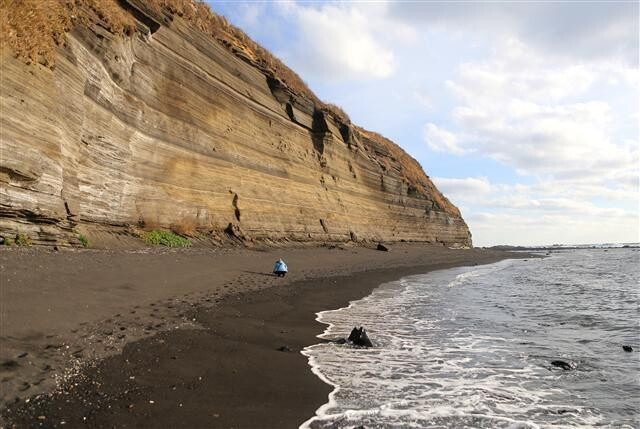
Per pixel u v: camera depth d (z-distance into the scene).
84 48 16.77
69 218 14.63
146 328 9.03
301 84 43.72
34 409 5.16
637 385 8.02
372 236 47.84
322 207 39.31
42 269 10.86
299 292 17.88
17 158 11.88
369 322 13.68
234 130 29.78
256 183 30.91
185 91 25.06
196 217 24.33
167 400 6.00
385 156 58.12
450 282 27.31
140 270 14.22
